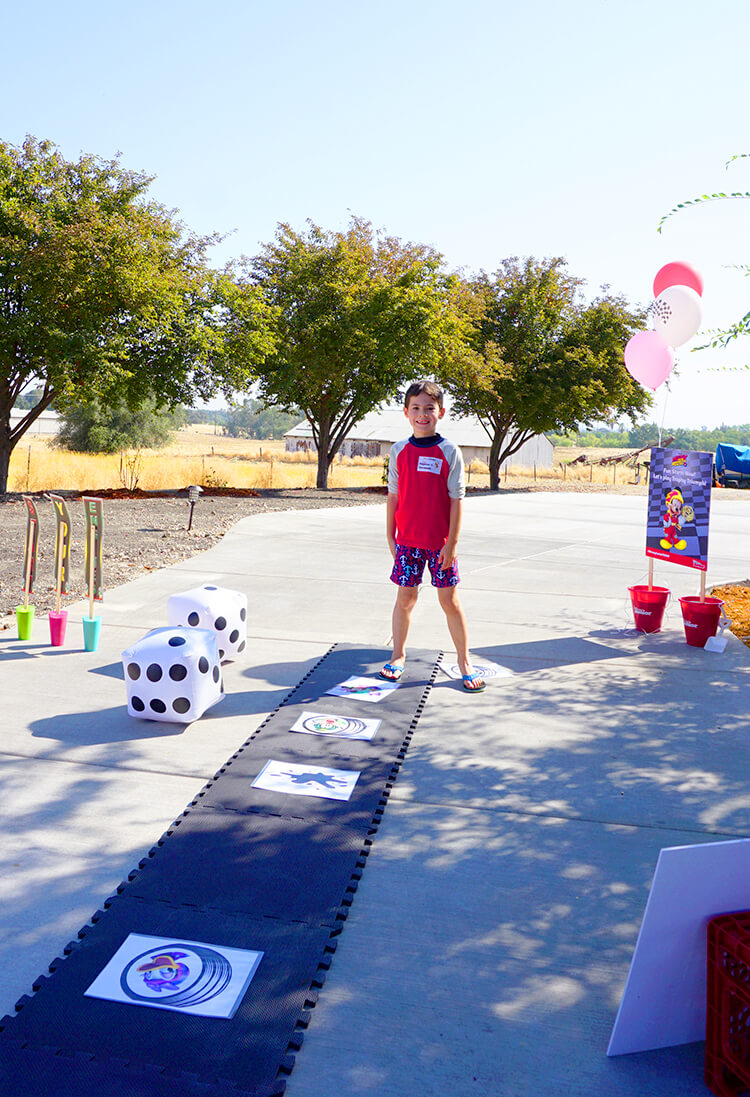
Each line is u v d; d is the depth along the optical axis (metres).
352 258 23.31
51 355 18.41
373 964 2.70
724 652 6.54
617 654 6.45
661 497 7.13
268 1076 2.19
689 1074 2.30
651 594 7.07
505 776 4.15
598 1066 2.31
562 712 5.09
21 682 5.38
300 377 23.31
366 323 22.47
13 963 2.64
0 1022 2.36
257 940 2.77
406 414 5.36
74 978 2.54
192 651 4.71
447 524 5.39
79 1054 2.23
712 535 15.06
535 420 27.61
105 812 3.66
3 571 9.18
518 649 6.54
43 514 14.89
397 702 5.16
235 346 21.84
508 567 10.30
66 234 17.69
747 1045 2.21
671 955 2.33
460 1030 2.42
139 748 4.38
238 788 3.89
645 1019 2.36
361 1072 2.25
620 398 27.83
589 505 20.67
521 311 27.23
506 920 2.96
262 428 190.50
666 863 2.28
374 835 3.53
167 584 8.59
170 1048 2.28
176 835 3.44
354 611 7.64
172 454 56.78
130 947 2.70
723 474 37.19
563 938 2.87
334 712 4.94
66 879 3.12
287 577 9.10
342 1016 2.46
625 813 3.78
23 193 19.22
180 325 21.02
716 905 2.34
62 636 6.23
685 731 4.80
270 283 23.94
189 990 2.51
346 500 20.41
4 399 20.12
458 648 5.55
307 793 3.86
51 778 3.98
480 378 24.89
